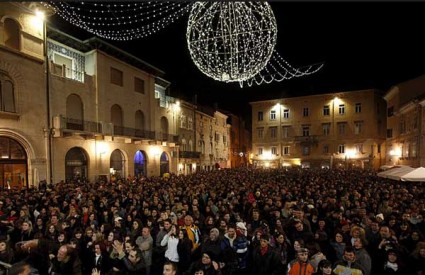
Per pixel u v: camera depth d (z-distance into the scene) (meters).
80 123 22.19
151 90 31.27
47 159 19.45
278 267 5.95
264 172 29.59
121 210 9.73
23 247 5.89
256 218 8.58
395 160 35.41
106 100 24.97
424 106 26.30
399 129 33.69
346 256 5.20
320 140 46.25
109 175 24.53
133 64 28.69
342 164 44.34
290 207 9.52
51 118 20.05
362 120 43.72
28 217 8.74
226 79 12.48
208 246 6.40
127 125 27.48
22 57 18.28
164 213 8.22
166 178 21.75
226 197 12.30
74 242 6.36
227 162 54.53
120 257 5.87
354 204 10.04
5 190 14.27
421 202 10.30
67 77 21.66
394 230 7.52
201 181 18.39
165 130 34.53
